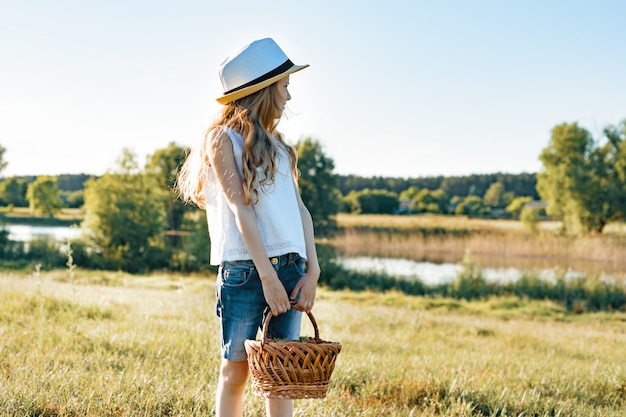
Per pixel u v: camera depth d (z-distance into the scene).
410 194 97.62
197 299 13.09
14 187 97.56
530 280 28.69
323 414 4.01
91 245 42.81
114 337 6.07
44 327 6.28
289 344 2.55
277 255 2.77
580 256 44.19
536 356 8.85
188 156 3.06
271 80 2.81
